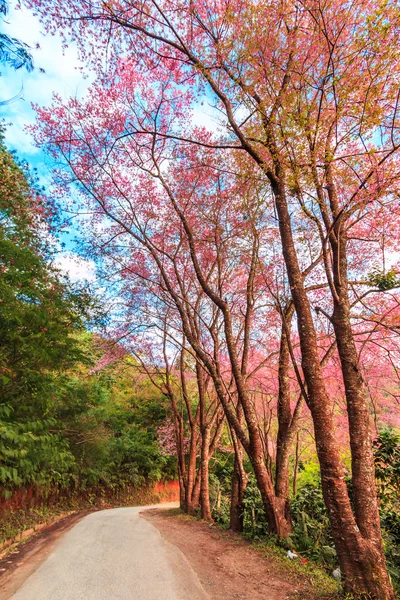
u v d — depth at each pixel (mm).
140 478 22672
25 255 6582
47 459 8141
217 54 6914
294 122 5434
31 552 7074
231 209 11375
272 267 10703
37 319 6332
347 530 4824
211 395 17281
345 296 5879
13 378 6246
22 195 8258
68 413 14164
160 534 9016
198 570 5859
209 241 11094
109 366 16516
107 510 16891
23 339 6020
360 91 5402
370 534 4785
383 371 11688
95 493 19172
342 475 5184
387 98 5125
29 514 10672
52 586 4867
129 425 24812
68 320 8414
